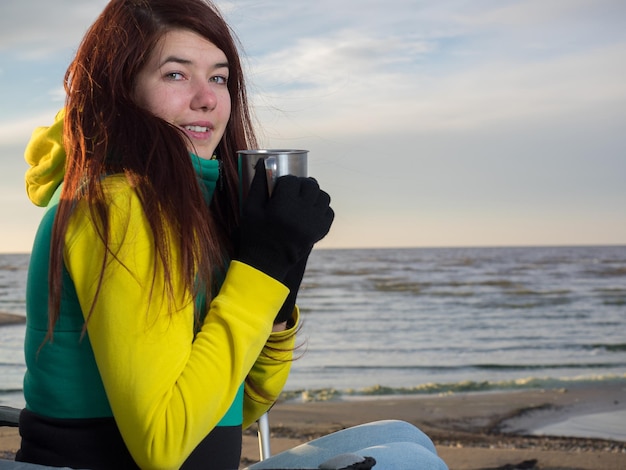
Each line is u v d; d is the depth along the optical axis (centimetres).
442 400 786
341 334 1366
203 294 138
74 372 131
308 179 135
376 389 887
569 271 2297
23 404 761
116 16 141
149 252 124
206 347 126
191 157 144
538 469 450
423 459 130
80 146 134
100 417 132
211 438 141
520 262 2416
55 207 137
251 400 164
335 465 117
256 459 483
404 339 1315
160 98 142
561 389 842
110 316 121
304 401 812
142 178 128
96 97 137
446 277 2225
